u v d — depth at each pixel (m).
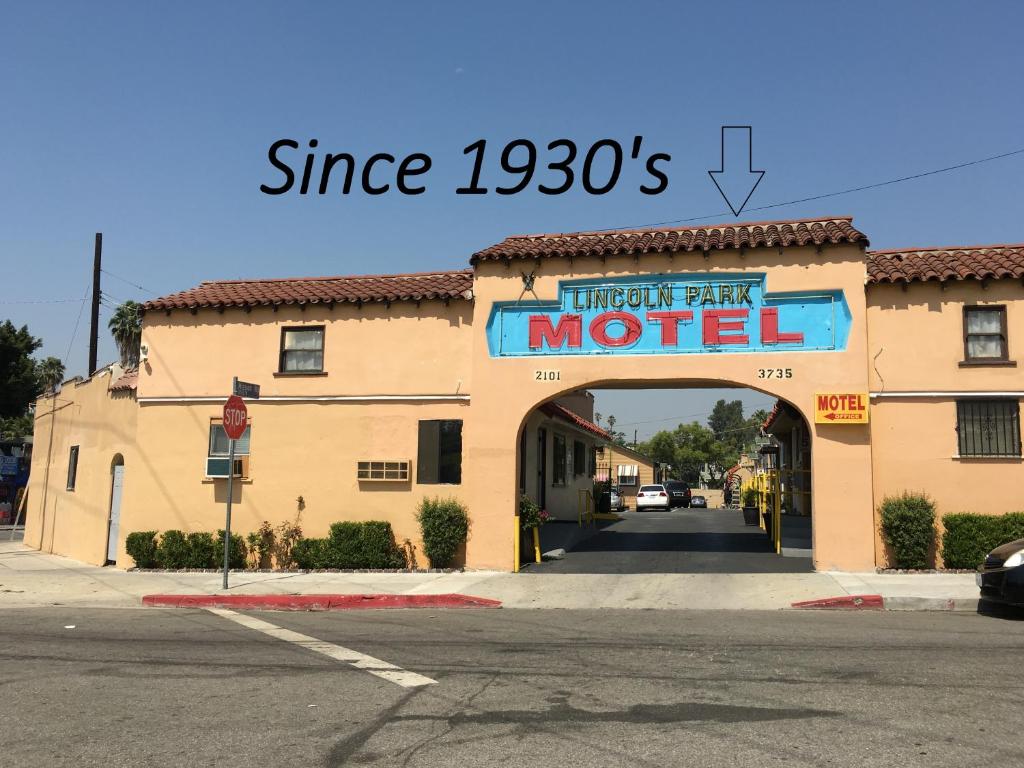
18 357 52.97
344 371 17.30
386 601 13.45
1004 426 14.59
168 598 13.96
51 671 8.48
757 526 26.66
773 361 15.30
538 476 22.86
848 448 14.88
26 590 15.37
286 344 17.80
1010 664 8.16
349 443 17.12
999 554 11.23
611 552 18.12
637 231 17.06
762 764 5.47
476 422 16.41
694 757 5.62
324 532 17.06
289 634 10.63
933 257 15.84
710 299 15.70
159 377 18.22
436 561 16.23
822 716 6.50
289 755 5.80
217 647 9.73
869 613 11.77
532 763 5.57
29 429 49.97
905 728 6.17
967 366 14.69
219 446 17.81
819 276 15.27
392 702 7.12
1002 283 14.72
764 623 10.95
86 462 21.27
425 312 17.11
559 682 7.75
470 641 9.95
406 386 16.98
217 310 18.03
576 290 16.30
